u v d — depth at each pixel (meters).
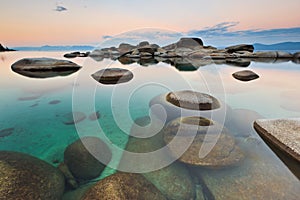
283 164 1.67
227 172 1.57
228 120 2.55
